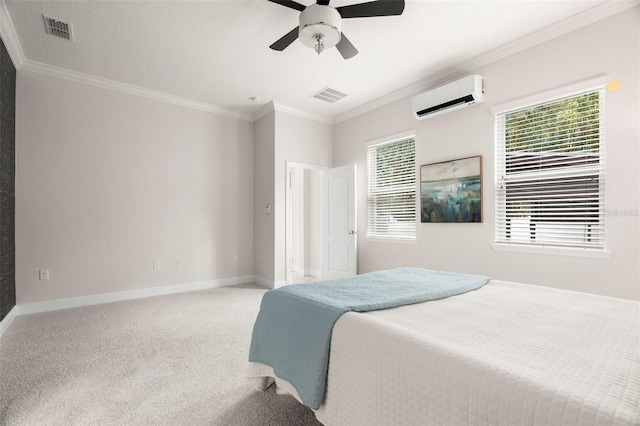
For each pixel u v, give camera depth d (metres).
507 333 1.22
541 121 3.00
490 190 3.32
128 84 4.05
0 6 2.52
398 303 1.56
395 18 2.70
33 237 3.50
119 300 4.02
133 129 4.16
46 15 2.64
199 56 3.35
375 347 1.17
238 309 3.65
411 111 4.16
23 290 3.43
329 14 2.18
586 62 2.68
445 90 3.54
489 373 0.88
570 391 0.78
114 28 2.84
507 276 3.19
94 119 3.89
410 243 4.14
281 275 4.84
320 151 5.29
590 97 2.71
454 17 2.69
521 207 3.14
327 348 1.35
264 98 4.57
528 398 0.79
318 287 1.91
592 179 2.70
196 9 2.59
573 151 2.80
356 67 3.59
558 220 2.89
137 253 4.18
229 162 5.02
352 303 1.51
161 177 4.38
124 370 2.17
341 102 4.70
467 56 3.35
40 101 3.55
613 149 2.55
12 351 2.46
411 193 4.21
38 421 1.62
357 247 4.93
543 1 2.51
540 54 2.95
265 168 4.98
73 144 3.75
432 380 0.97
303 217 6.12
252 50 3.23
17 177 3.41
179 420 1.63
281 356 1.58
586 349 1.07
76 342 2.65
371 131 4.75
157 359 2.34
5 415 1.66
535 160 3.04
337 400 1.28
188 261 4.60
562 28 2.79
